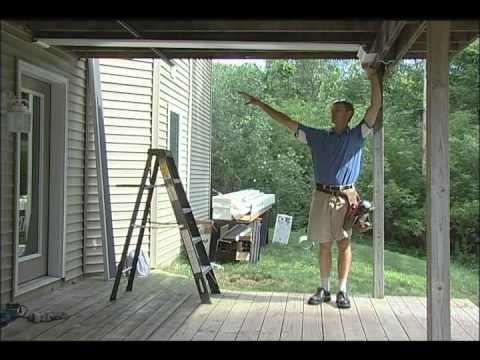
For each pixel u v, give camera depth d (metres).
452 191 11.42
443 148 3.13
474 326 4.29
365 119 4.84
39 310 4.56
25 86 5.05
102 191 5.96
